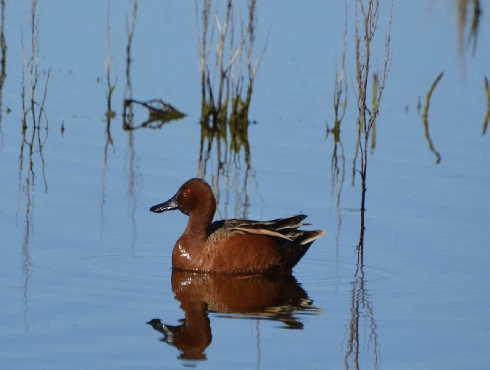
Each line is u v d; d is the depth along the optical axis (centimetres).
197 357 1179
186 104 2625
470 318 1336
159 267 1539
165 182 1977
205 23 2564
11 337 1217
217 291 1449
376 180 2038
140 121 2509
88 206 1798
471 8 3388
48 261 1510
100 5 3247
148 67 2838
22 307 1318
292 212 1828
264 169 2122
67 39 2980
